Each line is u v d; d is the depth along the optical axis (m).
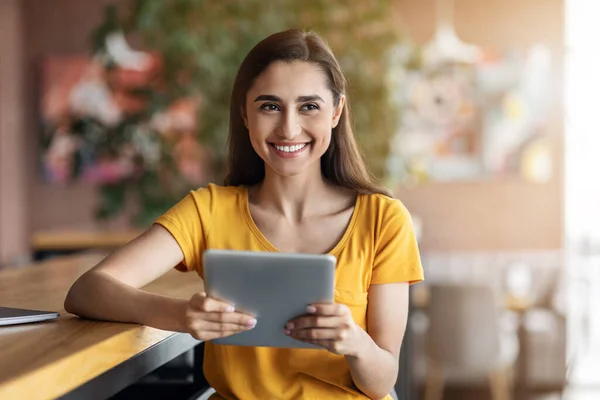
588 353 7.02
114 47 5.79
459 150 6.93
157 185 5.76
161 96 5.58
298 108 1.77
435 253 6.99
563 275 6.84
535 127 6.89
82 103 7.24
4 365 1.26
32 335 1.53
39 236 5.34
